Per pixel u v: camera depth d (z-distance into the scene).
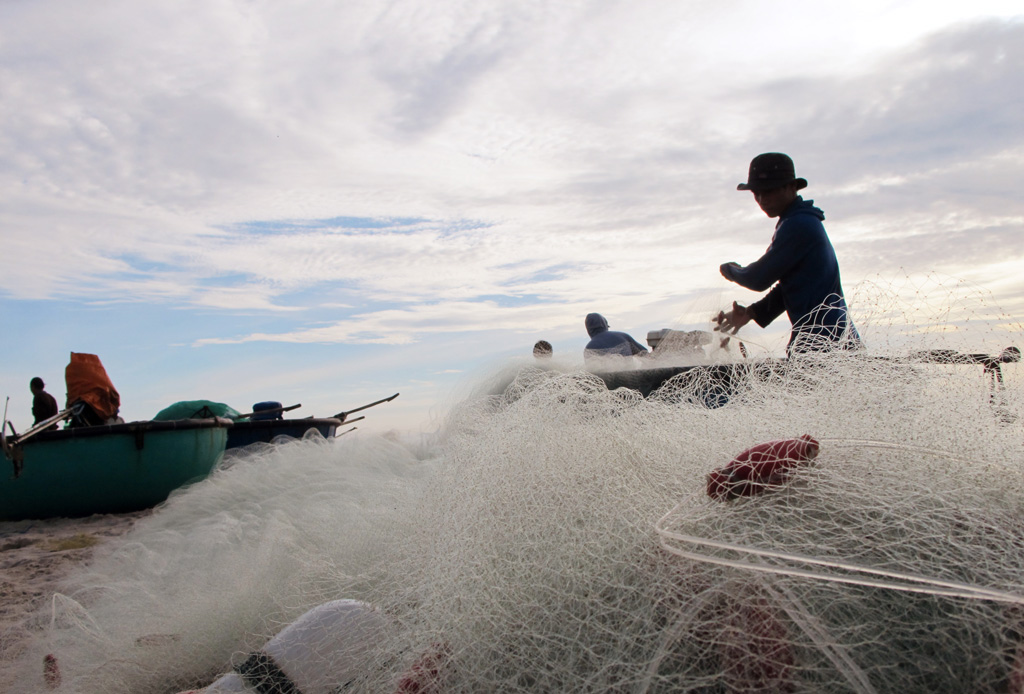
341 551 3.54
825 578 1.73
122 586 3.93
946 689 1.82
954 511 2.12
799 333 3.64
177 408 12.95
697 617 1.92
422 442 7.13
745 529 2.10
